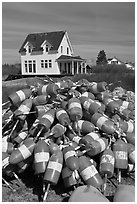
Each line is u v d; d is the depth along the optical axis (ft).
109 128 20.80
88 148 19.34
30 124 22.95
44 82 28.35
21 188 19.26
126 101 28.30
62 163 18.15
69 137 21.04
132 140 21.53
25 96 23.16
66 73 144.25
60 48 146.10
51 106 22.91
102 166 19.12
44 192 18.04
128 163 21.09
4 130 23.75
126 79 70.03
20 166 19.90
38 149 18.51
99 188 17.95
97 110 22.21
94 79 91.61
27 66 150.20
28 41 148.36
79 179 18.52
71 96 23.40
